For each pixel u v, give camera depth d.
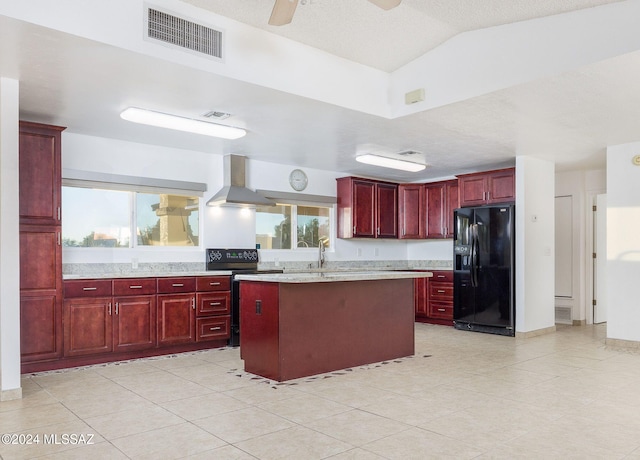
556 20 3.27
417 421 2.96
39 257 4.15
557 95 3.68
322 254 7.00
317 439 2.67
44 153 4.15
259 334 4.08
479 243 6.42
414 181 8.14
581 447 2.56
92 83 3.43
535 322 6.19
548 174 6.48
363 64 4.12
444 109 4.02
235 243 6.11
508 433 2.76
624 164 5.41
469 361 4.65
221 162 6.00
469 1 3.17
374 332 4.58
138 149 5.32
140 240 5.40
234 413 3.11
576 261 7.20
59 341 4.25
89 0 2.73
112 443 2.62
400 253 8.23
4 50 2.87
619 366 4.45
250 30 3.43
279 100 3.80
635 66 3.14
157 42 2.99
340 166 6.77
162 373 4.18
